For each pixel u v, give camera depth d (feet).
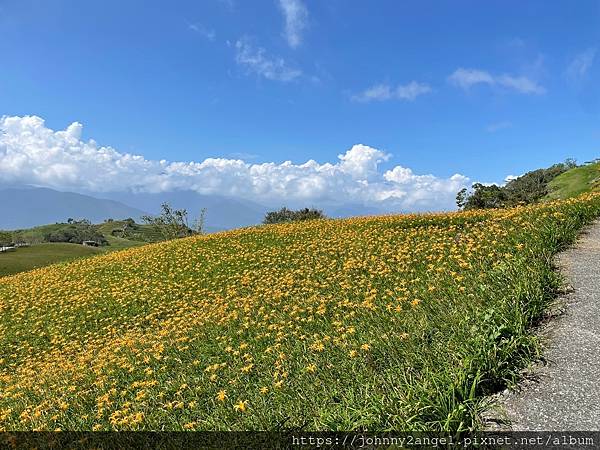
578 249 30.81
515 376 15.85
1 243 257.34
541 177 209.15
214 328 30.45
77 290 59.16
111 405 22.33
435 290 25.91
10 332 47.01
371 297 27.14
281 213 194.70
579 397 14.51
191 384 22.22
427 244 41.29
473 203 139.95
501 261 27.55
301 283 38.06
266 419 16.29
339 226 66.54
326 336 22.80
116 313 45.98
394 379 16.44
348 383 17.67
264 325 28.66
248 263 53.52
